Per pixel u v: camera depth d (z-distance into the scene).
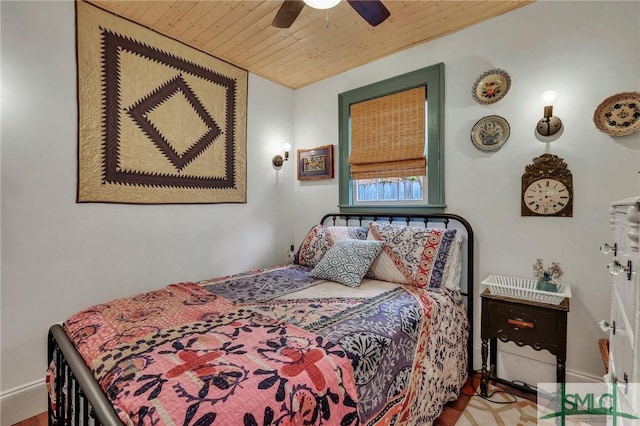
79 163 1.97
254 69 2.96
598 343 1.79
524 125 2.03
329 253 2.29
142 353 1.04
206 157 2.64
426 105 2.49
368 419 1.16
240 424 0.76
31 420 1.78
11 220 1.74
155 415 0.76
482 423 1.68
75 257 1.97
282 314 1.48
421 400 1.53
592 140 1.81
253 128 3.03
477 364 2.22
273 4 2.03
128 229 2.20
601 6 1.78
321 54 2.68
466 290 2.24
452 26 2.26
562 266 1.91
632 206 0.74
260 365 0.98
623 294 0.92
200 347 1.09
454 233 2.15
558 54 1.91
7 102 1.72
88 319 1.38
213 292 1.85
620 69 1.74
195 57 2.55
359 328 1.34
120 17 2.12
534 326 1.73
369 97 2.81
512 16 2.07
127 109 2.17
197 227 2.60
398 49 2.60
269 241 3.19
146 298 1.70
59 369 1.23
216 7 2.05
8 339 1.74
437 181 2.40
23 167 1.78
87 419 0.99
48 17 1.84
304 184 3.36
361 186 2.96
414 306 1.67
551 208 1.92
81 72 1.97
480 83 2.19
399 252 2.18
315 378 0.97
